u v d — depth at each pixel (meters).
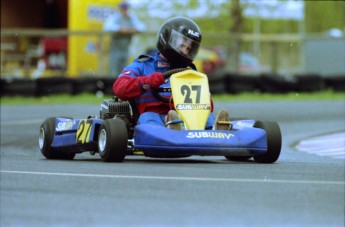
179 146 24.58
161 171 22.72
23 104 63.09
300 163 27.03
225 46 85.56
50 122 30.58
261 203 17.11
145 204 17.05
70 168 24.06
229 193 18.33
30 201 17.62
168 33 27.52
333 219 15.67
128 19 76.50
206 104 26.58
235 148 25.02
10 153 34.31
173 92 26.52
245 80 74.12
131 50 74.88
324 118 52.41
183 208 16.62
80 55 73.38
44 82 68.31
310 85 76.44
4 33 74.31
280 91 75.38
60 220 15.80
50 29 77.06
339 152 34.53
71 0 73.69
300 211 16.33
